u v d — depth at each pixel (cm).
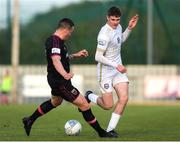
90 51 7562
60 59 2311
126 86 2492
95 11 7625
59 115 3953
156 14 7562
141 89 7181
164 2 7556
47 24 7781
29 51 7744
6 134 2583
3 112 4334
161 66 7262
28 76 7262
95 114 4200
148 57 7369
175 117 3712
